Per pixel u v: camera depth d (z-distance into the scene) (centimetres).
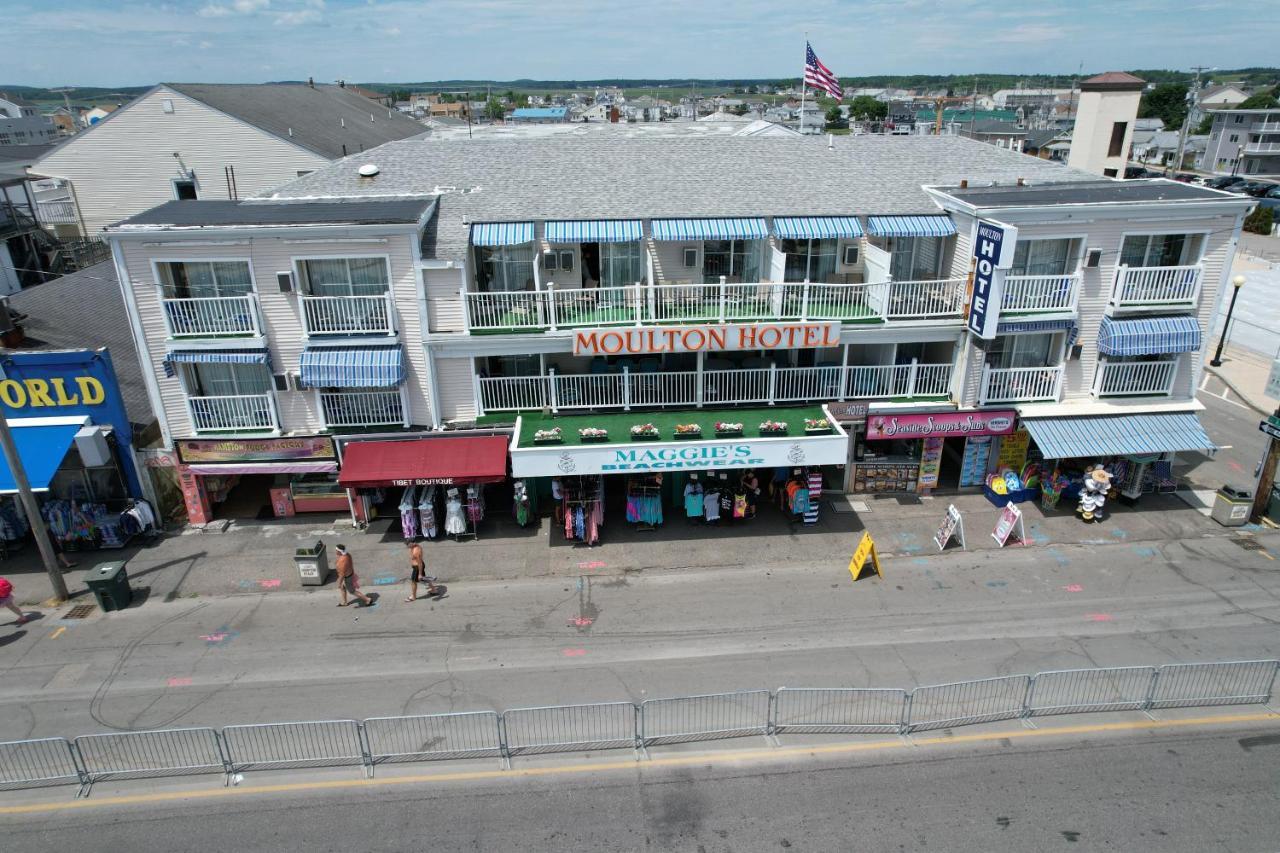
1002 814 1401
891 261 2570
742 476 2492
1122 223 2248
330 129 4969
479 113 16675
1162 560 2212
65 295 2862
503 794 1457
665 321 2341
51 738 1429
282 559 2281
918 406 2427
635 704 1544
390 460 2280
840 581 2148
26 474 2059
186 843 1363
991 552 2272
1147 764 1512
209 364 2297
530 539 2377
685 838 1359
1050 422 2398
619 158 2794
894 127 11162
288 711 1684
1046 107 16225
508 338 2264
